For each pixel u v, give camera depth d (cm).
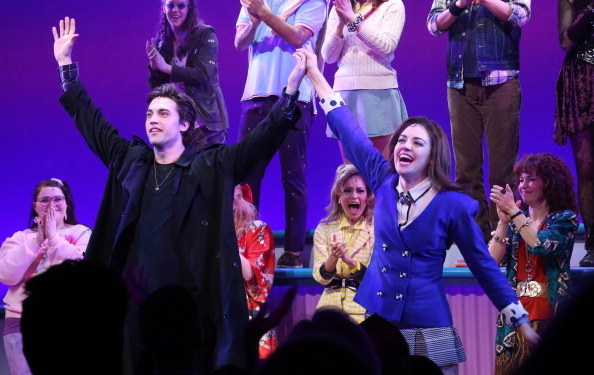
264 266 524
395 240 374
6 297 554
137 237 382
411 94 698
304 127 570
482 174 568
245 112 589
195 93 581
